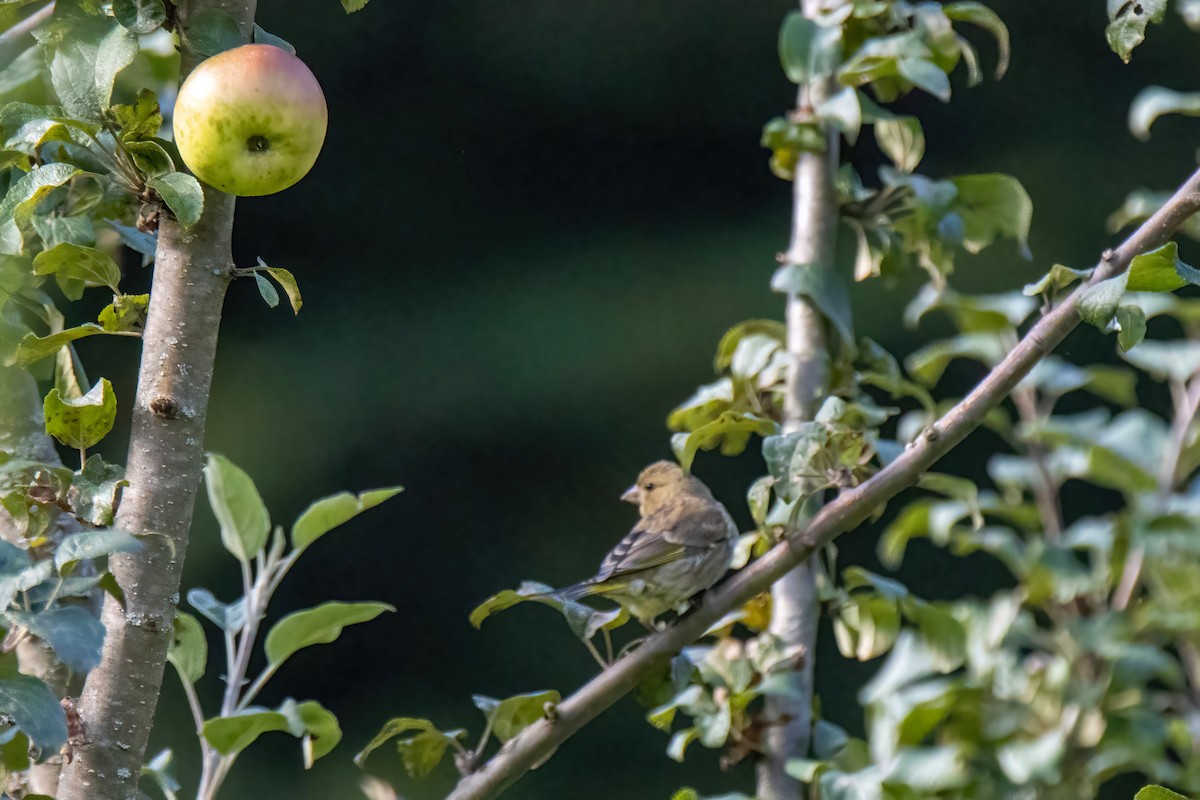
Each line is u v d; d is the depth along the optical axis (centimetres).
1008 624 799
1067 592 803
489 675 1778
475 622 586
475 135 1908
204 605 616
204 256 431
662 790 1673
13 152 464
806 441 552
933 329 1753
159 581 425
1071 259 1811
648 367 1825
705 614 538
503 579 1794
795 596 641
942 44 689
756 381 673
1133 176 1827
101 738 421
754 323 714
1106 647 790
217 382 1805
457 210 1892
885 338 1766
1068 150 1845
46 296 543
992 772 778
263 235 1870
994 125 1870
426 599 1794
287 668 1753
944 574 1712
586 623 571
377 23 1892
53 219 504
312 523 623
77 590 404
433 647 1783
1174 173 1828
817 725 657
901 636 793
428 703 1755
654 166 1898
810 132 674
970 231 718
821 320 675
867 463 591
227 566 1731
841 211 693
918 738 748
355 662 1775
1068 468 870
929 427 525
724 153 1892
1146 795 459
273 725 552
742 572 547
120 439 1655
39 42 428
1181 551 827
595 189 1894
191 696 573
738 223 1872
